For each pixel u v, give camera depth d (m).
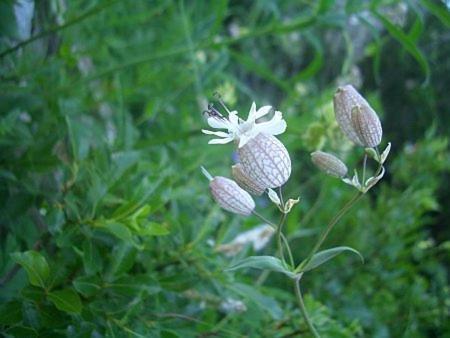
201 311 0.15
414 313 0.24
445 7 0.19
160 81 0.26
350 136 0.12
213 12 0.26
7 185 0.14
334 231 0.26
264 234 0.17
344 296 0.24
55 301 0.11
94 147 0.17
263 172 0.11
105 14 0.25
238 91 0.36
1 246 0.14
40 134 0.16
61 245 0.12
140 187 0.13
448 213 0.36
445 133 0.38
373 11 0.19
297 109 0.32
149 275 0.13
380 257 0.26
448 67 0.37
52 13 0.19
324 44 0.42
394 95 0.40
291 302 0.20
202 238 0.15
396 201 0.27
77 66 0.23
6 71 0.18
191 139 0.24
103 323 0.12
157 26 0.32
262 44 0.39
